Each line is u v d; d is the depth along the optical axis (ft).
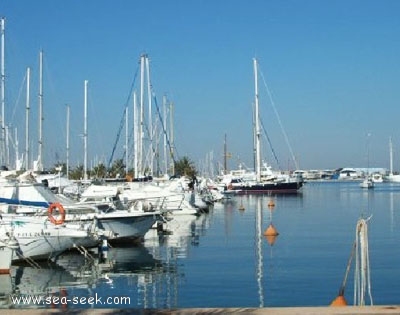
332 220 164.86
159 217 120.37
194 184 217.77
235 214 193.26
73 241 86.33
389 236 119.65
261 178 343.46
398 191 412.77
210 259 88.99
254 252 96.53
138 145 188.34
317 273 75.05
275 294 62.44
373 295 61.57
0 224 81.76
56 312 33.60
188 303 58.75
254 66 319.68
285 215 186.91
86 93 204.23
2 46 137.39
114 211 112.06
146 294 63.52
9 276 75.10
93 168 230.27
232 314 32.78
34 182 100.27
